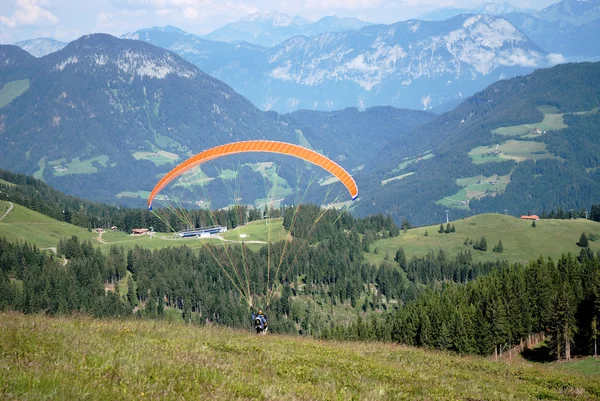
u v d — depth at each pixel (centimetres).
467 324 6384
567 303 6219
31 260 14812
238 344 2559
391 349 3603
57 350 1705
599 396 2697
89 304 12725
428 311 6938
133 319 3162
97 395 1295
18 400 1186
